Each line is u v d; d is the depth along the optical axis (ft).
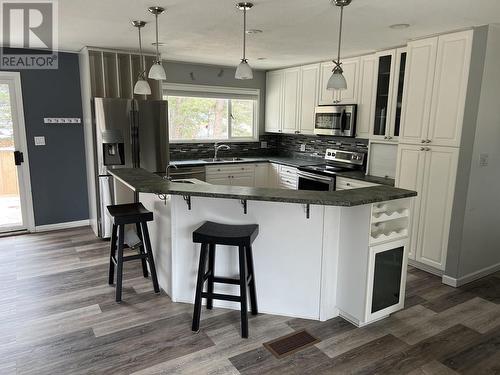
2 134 14.98
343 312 9.35
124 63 15.06
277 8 8.84
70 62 15.60
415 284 11.41
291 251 9.16
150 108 14.60
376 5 8.48
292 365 7.59
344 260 9.02
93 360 7.66
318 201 7.86
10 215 15.72
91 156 15.21
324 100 16.60
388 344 8.34
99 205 15.14
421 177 11.98
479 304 10.23
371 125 14.39
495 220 11.89
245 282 8.36
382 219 8.57
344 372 7.41
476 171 10.86
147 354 7.87
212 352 7.97
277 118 19.80
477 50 10.25
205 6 8.78
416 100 11.94
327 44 12.91
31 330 8.68
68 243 14.61
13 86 14.78
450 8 8.64
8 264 12.52
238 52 14.83
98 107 13.87
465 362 7.79
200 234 8.29
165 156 15.19
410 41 11.95
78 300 10.11
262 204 9.11
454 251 11.23
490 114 10.69
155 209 10.79
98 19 10.05
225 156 20.17
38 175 15.75
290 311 9.45
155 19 9.97
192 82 18.33
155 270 10.57
